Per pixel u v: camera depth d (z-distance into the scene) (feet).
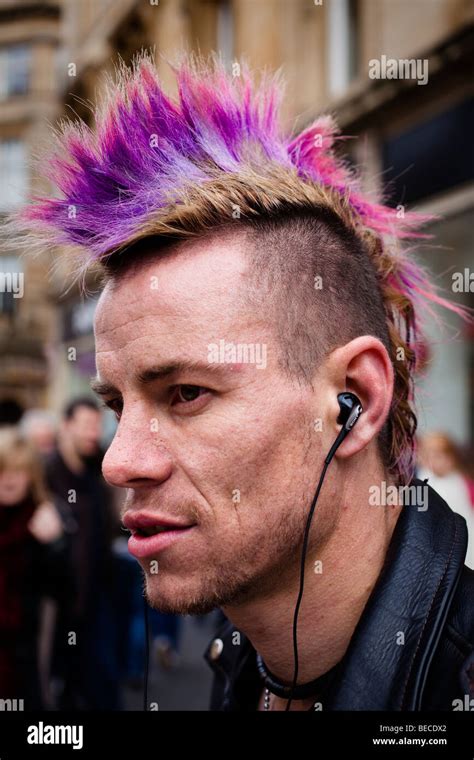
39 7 62.03
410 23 21.80
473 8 19.53
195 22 32.53
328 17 25.96
